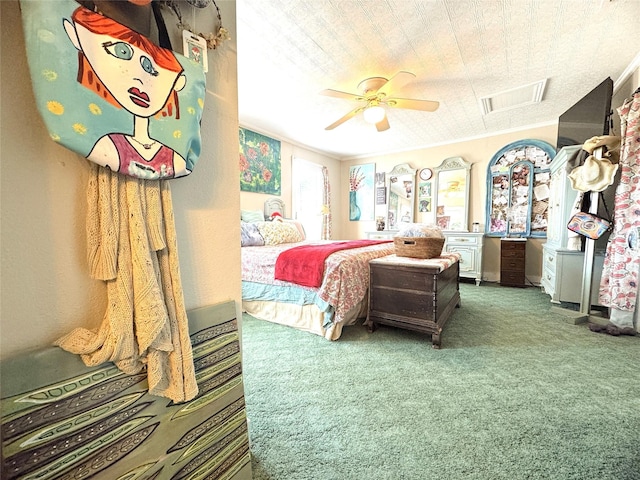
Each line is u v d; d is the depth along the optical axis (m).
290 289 2.43
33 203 0.53
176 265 0.69
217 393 0.85
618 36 2.01
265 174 4.23
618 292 2.27
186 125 0.69
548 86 2.77
